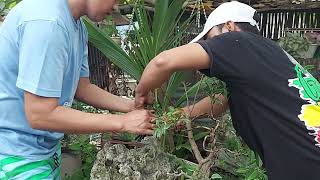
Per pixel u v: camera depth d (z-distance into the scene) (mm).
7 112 1567
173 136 2020
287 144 1395
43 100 1445
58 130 1500
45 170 1666
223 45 1397
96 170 1766
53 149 1719
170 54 1418
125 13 2779
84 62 1840
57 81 1457
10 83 1553
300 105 1405
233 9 1551
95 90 1890
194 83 2064
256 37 1460
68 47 1506
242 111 1462
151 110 1736
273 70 1417
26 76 1420
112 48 2061
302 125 1386
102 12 1549
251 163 1812
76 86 1706
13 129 1583
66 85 1618
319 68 4219
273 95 1404
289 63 1467
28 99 1450
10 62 1528
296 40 4484
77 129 1505
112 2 1552
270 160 1417
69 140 2529
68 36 1494
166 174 1734
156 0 1964
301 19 5836
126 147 1854
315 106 1410
